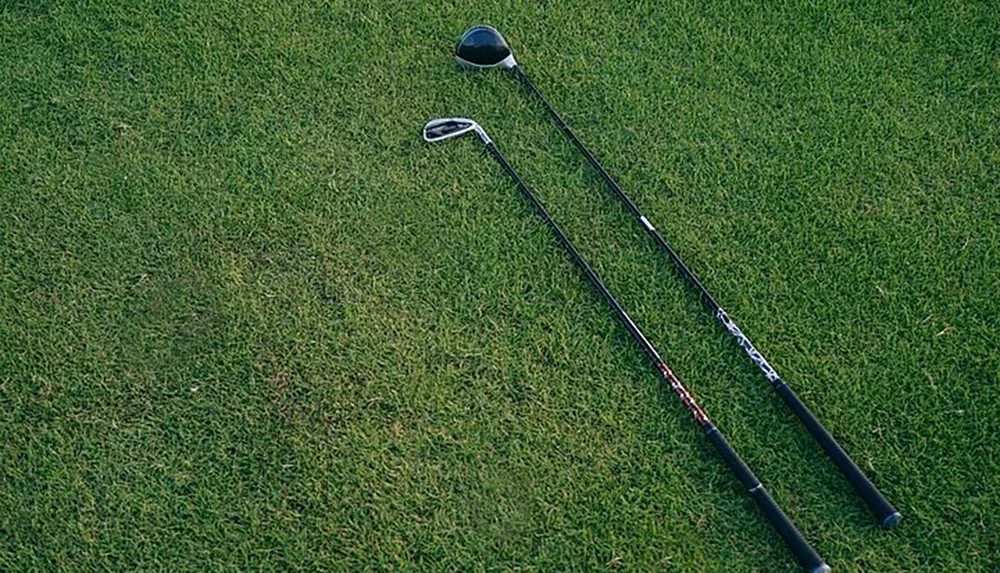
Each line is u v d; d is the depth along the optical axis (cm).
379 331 180
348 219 193
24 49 216
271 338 180
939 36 213
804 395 172
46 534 163
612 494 164
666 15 218
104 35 218
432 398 173
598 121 204
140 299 184
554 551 160
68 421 172
